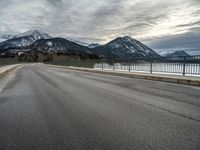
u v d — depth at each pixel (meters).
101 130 4.27
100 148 3.38
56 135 4.01
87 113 5.66
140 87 11.08
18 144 3.59
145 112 5.73
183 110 5.95
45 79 16.03
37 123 4.79
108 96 8.27
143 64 21.73
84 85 11.95
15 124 4.72
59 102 7.15
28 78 17.06
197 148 3.37
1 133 4.15
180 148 3.36
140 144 3.53
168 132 4.12
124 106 6.47
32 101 7.37
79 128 4.41
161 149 3.33
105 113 5.64
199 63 14.77
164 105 6.60
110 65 29.72
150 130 4.25
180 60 16.69
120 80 15.16
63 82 13.67
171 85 12.03
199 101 7.25
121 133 4.08
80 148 3.39
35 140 3.76
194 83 12.09
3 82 13.93
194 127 4.44
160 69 19.16
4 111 5.94
